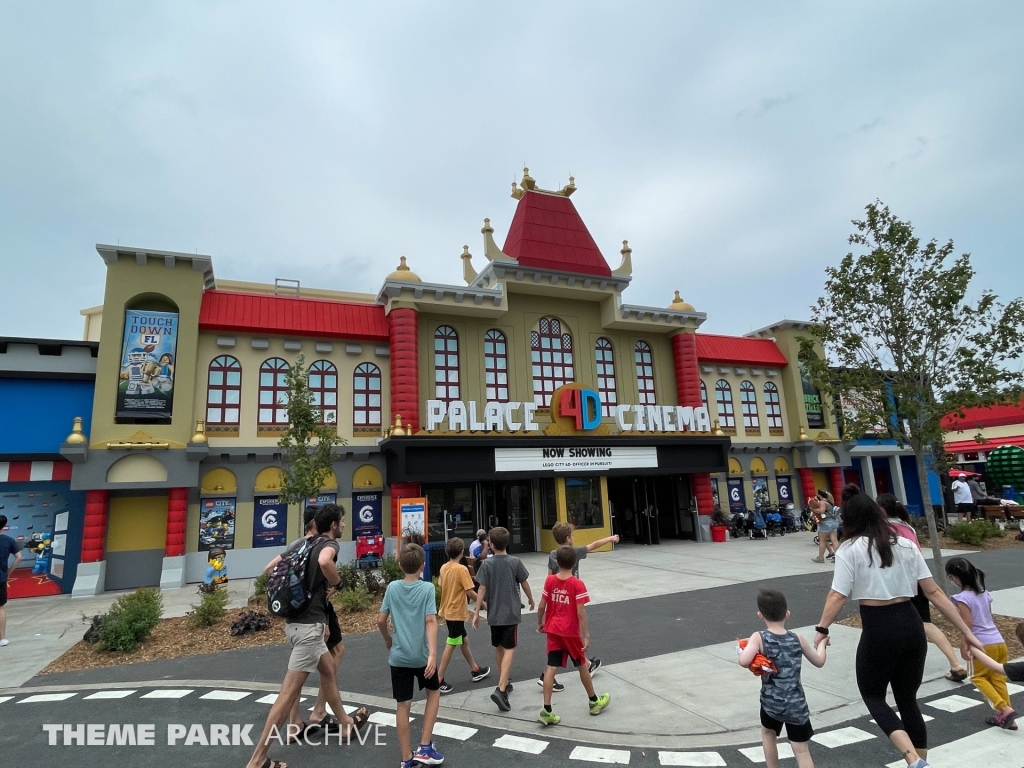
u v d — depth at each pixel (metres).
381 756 5.72
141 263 18.70
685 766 5.33
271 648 10.07
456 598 7.48
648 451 23.53
